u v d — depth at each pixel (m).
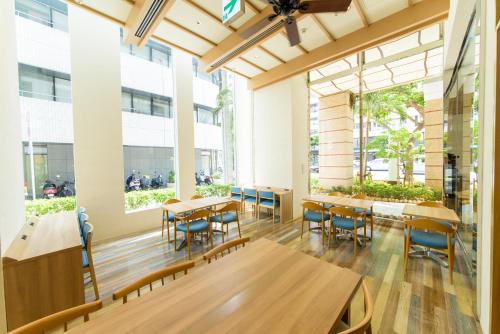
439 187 4.25
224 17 2.44
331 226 3.53
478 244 1.84
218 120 6.42
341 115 5.46
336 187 5.58
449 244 2.45
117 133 4.09
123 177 4.17
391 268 2.80
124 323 0.96
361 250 3.36
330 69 5.04
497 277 1.44
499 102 1.43
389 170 4.80
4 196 2.27
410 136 4.60
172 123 5.13
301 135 5.64
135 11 2.88
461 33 2.69
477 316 1.89
